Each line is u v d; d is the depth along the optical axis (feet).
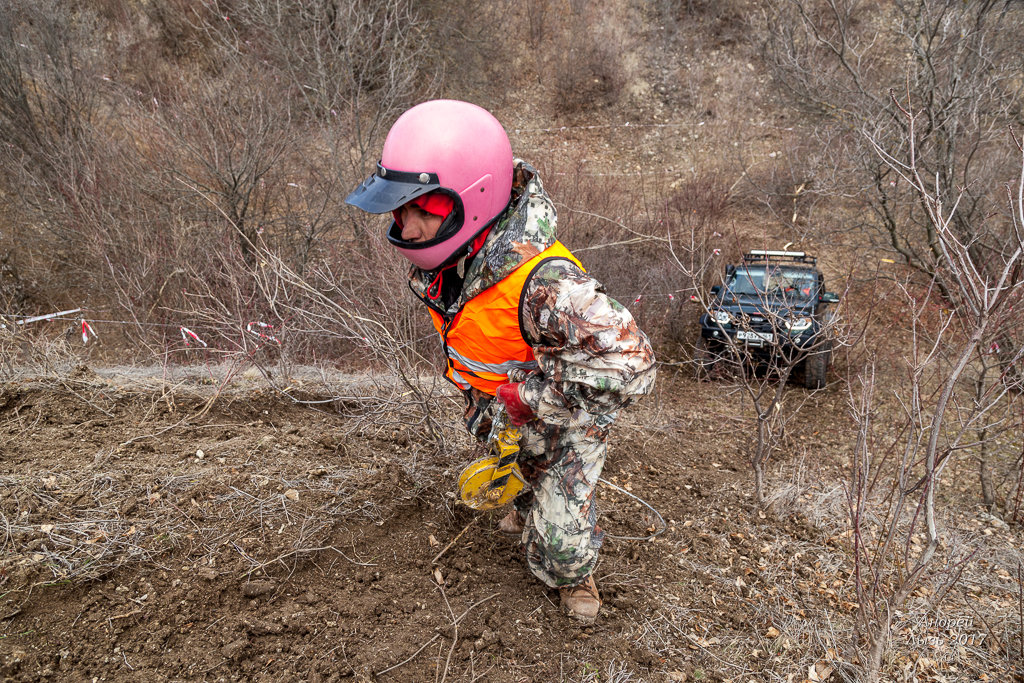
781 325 16.49
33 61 34.78
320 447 10.72
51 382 11.34
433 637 7.88
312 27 34.99
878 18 51.03
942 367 23.24
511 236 6.42
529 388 6.68
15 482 8.52
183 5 49.19
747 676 8.48
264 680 6.90
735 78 58.39
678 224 36.04
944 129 27.45
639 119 57.21
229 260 23.08
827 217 39.86
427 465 10.73
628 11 62.54
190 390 12.01
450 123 6.18
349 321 16.35
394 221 7.01
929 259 31.24
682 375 30.01
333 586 8.22
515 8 59.57
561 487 7.66
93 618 7.11
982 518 15.02
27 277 30.99
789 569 11.18
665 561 10.66
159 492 8.73
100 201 28.14
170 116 31.01
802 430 22.24
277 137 30.68
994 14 29.27
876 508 14.28
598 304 6.14
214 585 7.65
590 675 7.88
